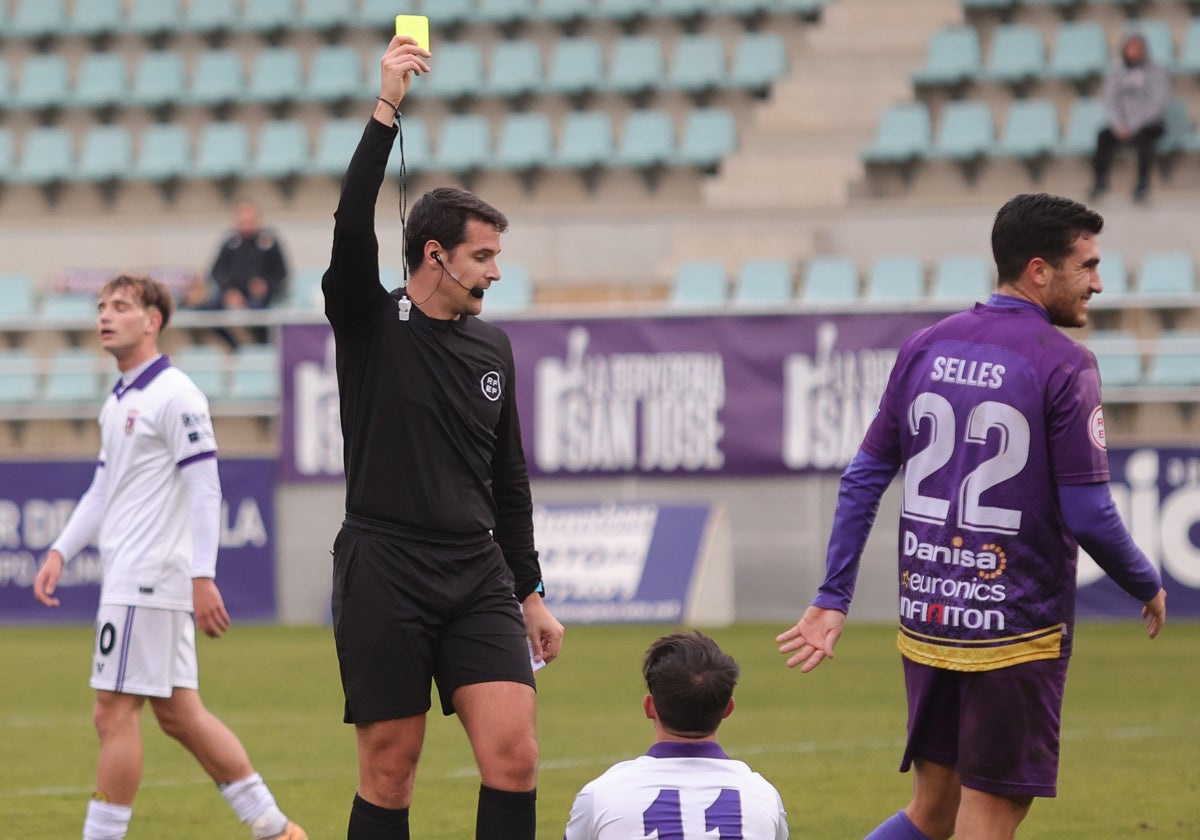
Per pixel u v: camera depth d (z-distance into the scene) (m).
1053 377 15.80
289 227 74.25
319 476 55.16
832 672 42.12
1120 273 62.56
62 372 62.22
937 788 16.84
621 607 52.59
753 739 32.62
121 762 20.80
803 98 75.75
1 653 48.69
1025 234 16.30
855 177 72.00
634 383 54.12
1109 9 77.25
